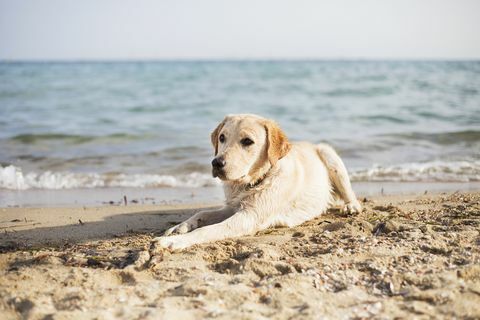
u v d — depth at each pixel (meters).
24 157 2.93
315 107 5.27
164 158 2.92
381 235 1.52
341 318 1.05
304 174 1.77
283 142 1.63
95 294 1.14
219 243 1.48
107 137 3.53
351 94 6.46
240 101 5.90
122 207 2.01
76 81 9.13
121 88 7.60
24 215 1.88
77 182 2.46
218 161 1.54
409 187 2.35
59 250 1.44
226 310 1.08
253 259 1.30
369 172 2.61
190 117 4.68
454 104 5.09
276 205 1.64
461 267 1.24
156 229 1.70
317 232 1.59
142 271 1.27
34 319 1.05
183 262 1.33
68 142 3.40
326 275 1.22
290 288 1.16
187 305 1.10
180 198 2.20
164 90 7.29
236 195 1.66
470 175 2.54
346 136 3.57
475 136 3.39
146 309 1.07
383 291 1.16
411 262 1.29
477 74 9.41
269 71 12.30
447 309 1.07
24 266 1.30
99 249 1.44
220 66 17.83
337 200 1.93
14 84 8.38
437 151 3.02
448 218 1.68
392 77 9.02
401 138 3.41
